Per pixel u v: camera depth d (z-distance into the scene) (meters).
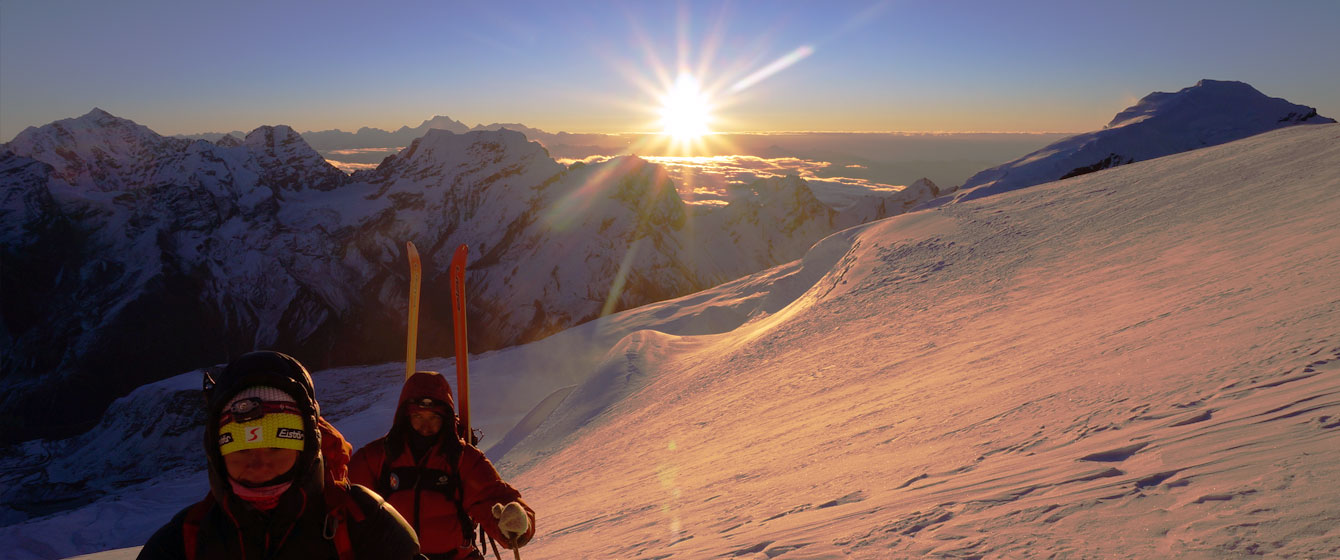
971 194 151.75
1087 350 10.26
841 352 22.11
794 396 18.05
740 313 95.31
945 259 33.94
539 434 31.06
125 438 169.12
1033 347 12.80
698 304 112.00
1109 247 24.09
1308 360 5.63
